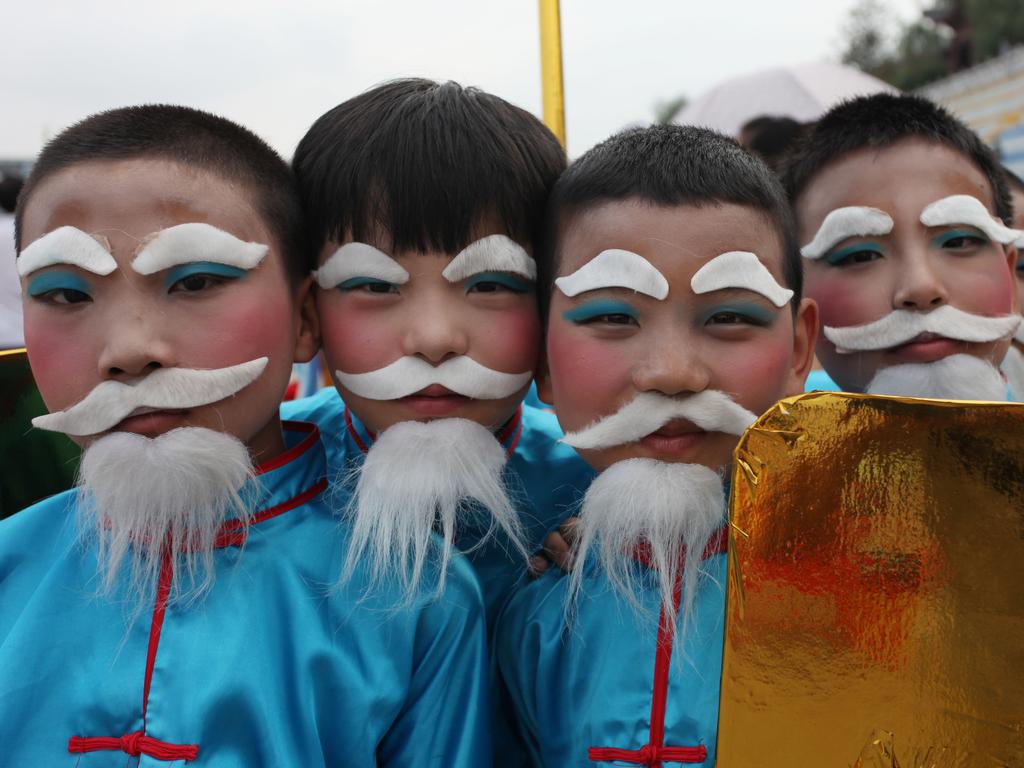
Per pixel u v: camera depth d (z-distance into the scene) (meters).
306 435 1.00
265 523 0.90
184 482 0.80
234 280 0.82
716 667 0.86
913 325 0.98
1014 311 1.04
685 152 0.88
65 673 0.84
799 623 0.68
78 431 0.80
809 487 0.67
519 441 1.12
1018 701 0.65
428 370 0.87
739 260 0.82
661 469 0.83
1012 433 0.63
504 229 0.91
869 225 1.00
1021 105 5.45
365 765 0.85
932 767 0.67
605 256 0.83
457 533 1.01
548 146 0.99
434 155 0.88
